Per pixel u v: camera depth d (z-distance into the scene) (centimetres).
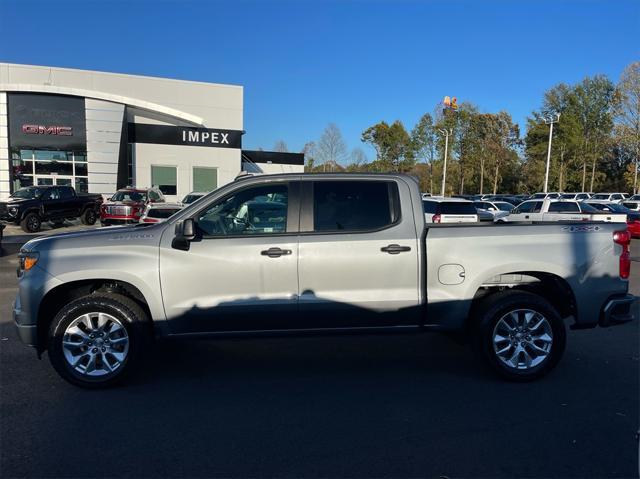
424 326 496
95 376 470
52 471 332
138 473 330
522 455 356
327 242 478
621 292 508
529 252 493
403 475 330
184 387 482
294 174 498
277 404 442
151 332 491
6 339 637
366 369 533
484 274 489
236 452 358
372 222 489
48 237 488
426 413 424
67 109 2988
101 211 2147
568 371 527
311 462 346
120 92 3372
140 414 420
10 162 2902
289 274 475
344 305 480
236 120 3694
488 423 406
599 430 395
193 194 2273
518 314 495
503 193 6419
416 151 5638
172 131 3406
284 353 587
